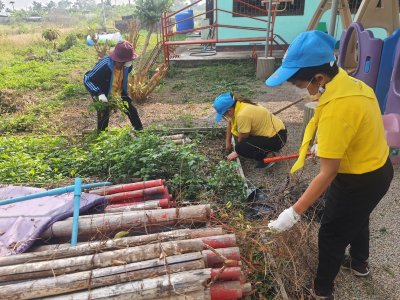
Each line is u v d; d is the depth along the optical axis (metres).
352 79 1.83
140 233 2.61
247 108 4.02
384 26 6.71
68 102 7.76
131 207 2.85
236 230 2.60
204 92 8.32
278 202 3.05
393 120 4.20
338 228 2.06
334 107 1.71
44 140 4.80
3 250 2.27
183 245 2.06
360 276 2.58
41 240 2.47
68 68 12.08
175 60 11.38
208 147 4.87
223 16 12.45
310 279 2.48
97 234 2.53
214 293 1.95
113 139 4.12
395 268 2.66
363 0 6.54
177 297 1.79
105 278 1.87
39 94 8.62
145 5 11.41
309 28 9.03
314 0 11.84
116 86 4.86
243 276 2.13
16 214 2.57
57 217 2.54
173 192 3.41
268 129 4.07
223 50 12.84
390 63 4.96
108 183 3.24
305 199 1.87
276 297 2.26
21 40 20.17
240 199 3.32
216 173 3.65
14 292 1.82
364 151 1.85
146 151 3.72
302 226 2.60
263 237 2.61
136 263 1.94
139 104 7.50
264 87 8.59
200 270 1.86
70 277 1.87
